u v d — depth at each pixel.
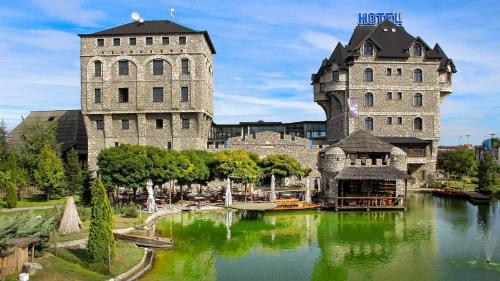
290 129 95.62
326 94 86.06
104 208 27.28
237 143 74.62
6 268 23.81
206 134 76.44
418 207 57.22
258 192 63.91
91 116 72.00
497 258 32.66
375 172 53.88
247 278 28.33
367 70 80.25
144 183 49.97
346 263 31.67
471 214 51.69
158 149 53.66
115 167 48.91
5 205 50.31
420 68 80.62
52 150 63.47
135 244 34.50
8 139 80.38
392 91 80.38
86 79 71.44
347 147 56.34
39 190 61.75
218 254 34.03
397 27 85.19
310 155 75.81
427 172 80.50
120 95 71.56
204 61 71.12
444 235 40.31
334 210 53.06
